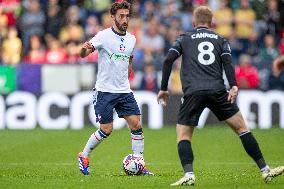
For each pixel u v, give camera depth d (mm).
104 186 31766
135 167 36688
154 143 54562
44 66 65812
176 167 41812
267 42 74500
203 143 54719
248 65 66250
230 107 31438
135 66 66250
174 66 66750
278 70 38312
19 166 42156
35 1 78938
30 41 76812
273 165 43062
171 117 65562
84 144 53938
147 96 65812
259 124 65438
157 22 76938
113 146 52875
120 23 36031
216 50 31516
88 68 65562
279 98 65375
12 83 65812
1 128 65500
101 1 80750
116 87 36594
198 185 31656
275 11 78625
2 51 76438
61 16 78500
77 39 75875
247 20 78000
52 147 52312
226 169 40438
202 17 32156
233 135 59312
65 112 65500
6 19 78688
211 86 31062
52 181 33781
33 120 65750
